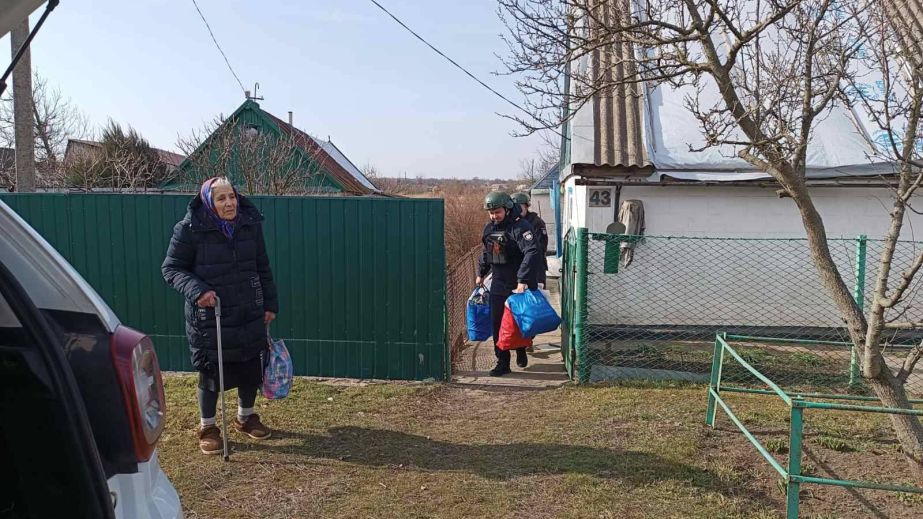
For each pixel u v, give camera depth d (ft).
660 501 12.46
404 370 21.04
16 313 5.71
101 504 5.82
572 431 16.17
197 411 17.54
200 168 51.49
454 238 67.92
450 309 24.04
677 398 18.80
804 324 27.78
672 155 27.12
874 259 27.22
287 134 62.95
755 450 14.89
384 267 20.79
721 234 27.91
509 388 20.57
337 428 16.58
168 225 21.54
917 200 27.14
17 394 5.73
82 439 5.77
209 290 14.06
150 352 6.89
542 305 21.33
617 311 27.96
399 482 13.44
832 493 12.88
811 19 13.61
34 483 5.87
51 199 21.77
